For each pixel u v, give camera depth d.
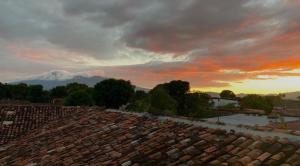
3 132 15.53
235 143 6.13
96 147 9.04
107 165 7.20
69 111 18.39
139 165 6.58
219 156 5.80
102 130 10.88
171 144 7.18
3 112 17.91
